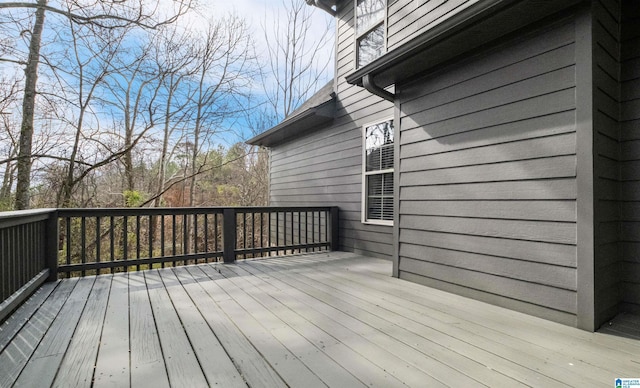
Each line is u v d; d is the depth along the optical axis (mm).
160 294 2953
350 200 5574
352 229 5484
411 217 3480
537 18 2375
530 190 2430
